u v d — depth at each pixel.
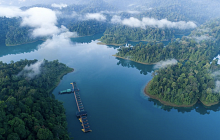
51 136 116.94
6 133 108.06
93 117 162.88
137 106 181.50
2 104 122.56
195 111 176.88
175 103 181.25
